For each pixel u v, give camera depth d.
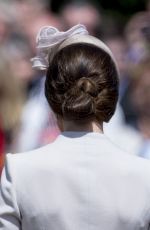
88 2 14.22
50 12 15.16
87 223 5.31
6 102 9.48
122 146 9.57
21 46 11.75
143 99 9.49
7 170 5.45
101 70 5.42
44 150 5.51
